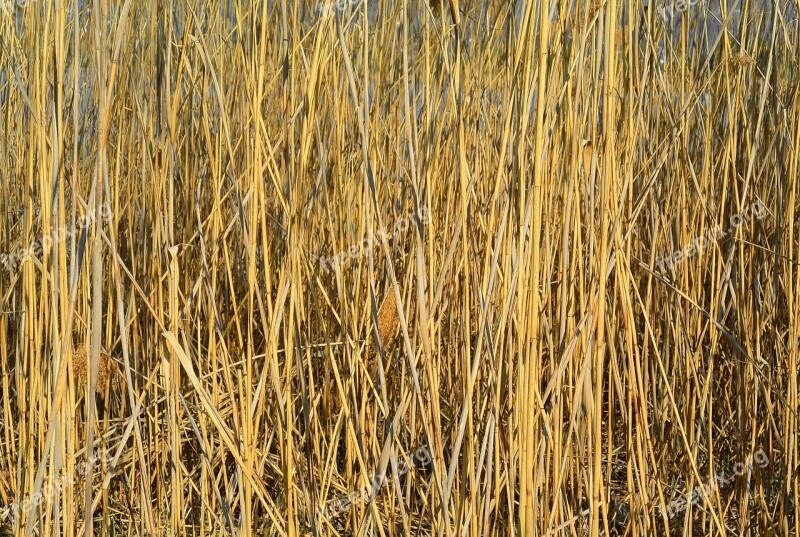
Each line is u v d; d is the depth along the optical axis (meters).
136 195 1.93
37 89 1.23
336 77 1.43
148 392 1.64
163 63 1.58
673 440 1.89
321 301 1.89
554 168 1.25
